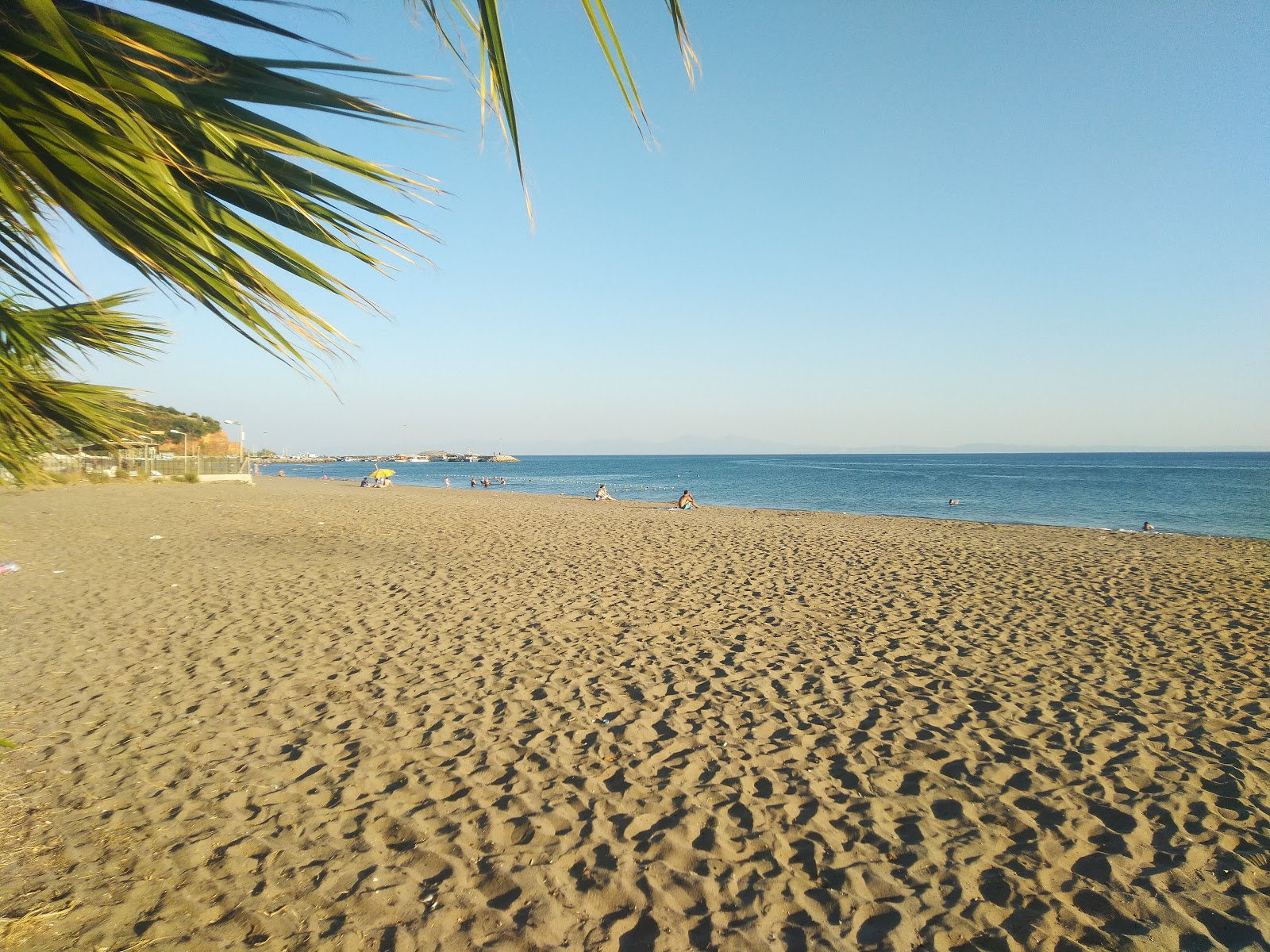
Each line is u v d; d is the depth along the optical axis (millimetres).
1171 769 4418
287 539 15078
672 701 5547
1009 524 23250
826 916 3023
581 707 5391
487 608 8656
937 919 2994
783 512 26219
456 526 18656
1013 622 8172
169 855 3410
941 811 3912
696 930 2924
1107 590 10180
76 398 2766
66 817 3738
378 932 2883
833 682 6000
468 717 5172
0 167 1054
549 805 3932
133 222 1093
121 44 1011
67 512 19406
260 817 3777
